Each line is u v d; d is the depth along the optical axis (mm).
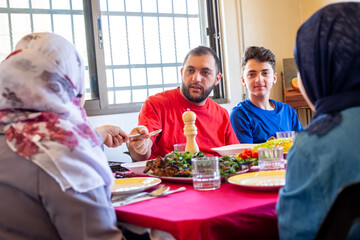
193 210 1088
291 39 4883
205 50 2426
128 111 4016
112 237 1064
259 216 1092
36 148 1044
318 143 913
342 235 747
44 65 1091
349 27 920
